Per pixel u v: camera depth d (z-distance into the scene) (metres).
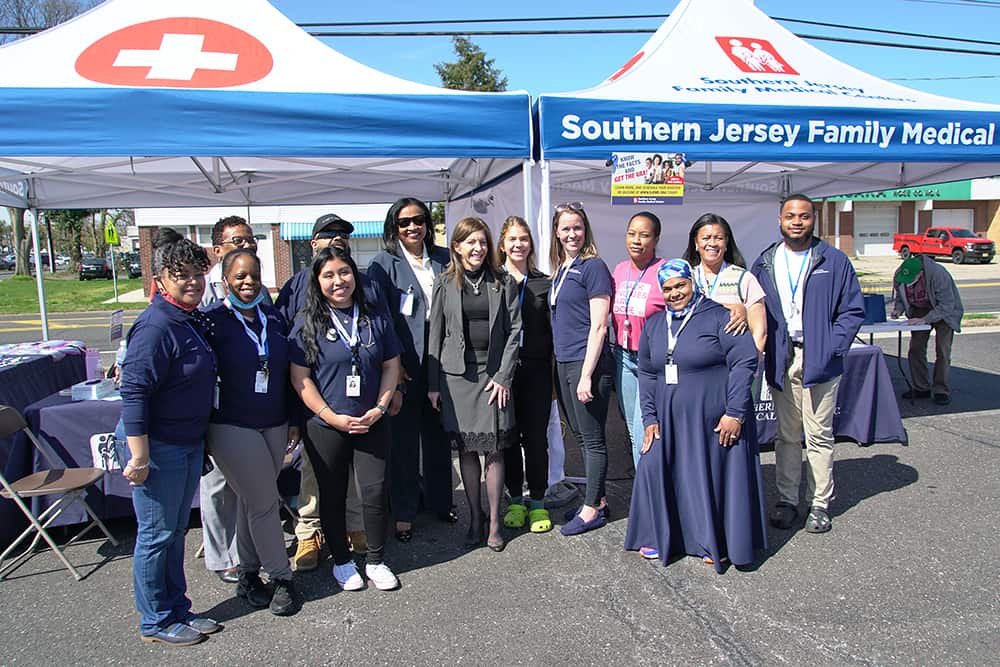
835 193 8.45
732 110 4.28
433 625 2.88
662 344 3.29
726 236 3.56
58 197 7.04
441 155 4.04
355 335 3.05
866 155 4.50
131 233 46.03
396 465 3.72
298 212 21.17
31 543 3.73
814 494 3.72
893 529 3.70
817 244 3.64
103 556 3.62
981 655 2.55
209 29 4.43
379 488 3.18
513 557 3.52
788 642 2.68
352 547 3.71
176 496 2.70
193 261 2.56
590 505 3.77
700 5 5.40
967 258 27.16
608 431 5.92
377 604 3.07
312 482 3.51
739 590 3.10
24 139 3.52
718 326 3.19
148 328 2.53
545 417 3.82
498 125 4.09
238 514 3.02
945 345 6.49
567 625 2.85
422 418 3.87
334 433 3.07
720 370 3.21
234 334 2.82
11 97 3.50
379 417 3.12
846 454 5.05
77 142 3.57
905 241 30.81
